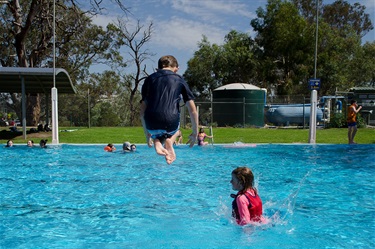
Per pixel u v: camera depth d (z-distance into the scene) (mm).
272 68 47438
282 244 4301
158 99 4066
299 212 5738
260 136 20016
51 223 5234
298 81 47031
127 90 48906
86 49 42875
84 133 21844
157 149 4027
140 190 7402
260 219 5117
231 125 30453
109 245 4301
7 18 41062
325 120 26078
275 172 9539
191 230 4840
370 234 4695
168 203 6363
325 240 4465
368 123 26031
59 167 10492
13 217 5551
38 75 19125
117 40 43906
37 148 15375
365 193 7090
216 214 5625
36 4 31672
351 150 14398
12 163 11266
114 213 5738
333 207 6051
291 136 19953
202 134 16234
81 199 6684
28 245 4332
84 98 35062
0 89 24719
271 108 30781
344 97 26844
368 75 56344
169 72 4223
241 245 4254
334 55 47281
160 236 4605
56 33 38094
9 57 42438
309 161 11562
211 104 29969
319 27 46188
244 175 5113
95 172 9633
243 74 50875
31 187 7738
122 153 13773
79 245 4316
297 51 46375
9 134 20734
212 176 8969
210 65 51938
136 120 40281
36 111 37531
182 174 9281
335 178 8680
